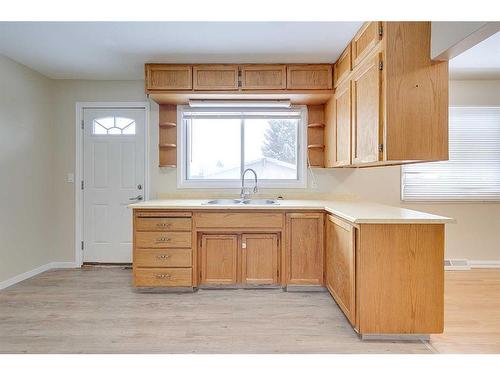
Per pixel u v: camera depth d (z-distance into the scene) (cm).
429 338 249
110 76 424
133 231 346
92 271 422
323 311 301
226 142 433
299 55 350
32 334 255
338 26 286
